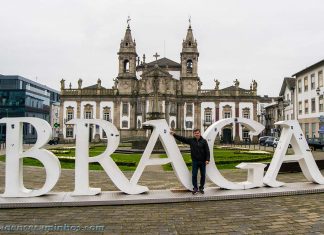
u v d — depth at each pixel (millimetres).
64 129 66250
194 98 66000
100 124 9836
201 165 10094
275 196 10203
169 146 10180
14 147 9414
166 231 6910
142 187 9984
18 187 9391
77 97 66938
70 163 20766
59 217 7934
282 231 6898
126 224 7379
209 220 7672
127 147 38406
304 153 11375
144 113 64500
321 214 8148
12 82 76438
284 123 11109
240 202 9438
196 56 66438
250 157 24297
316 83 43688
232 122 10789
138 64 76312
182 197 9492
